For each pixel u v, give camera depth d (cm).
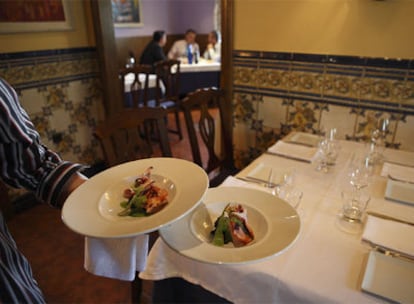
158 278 90
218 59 516
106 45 253
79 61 252
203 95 169
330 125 183
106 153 127
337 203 103
